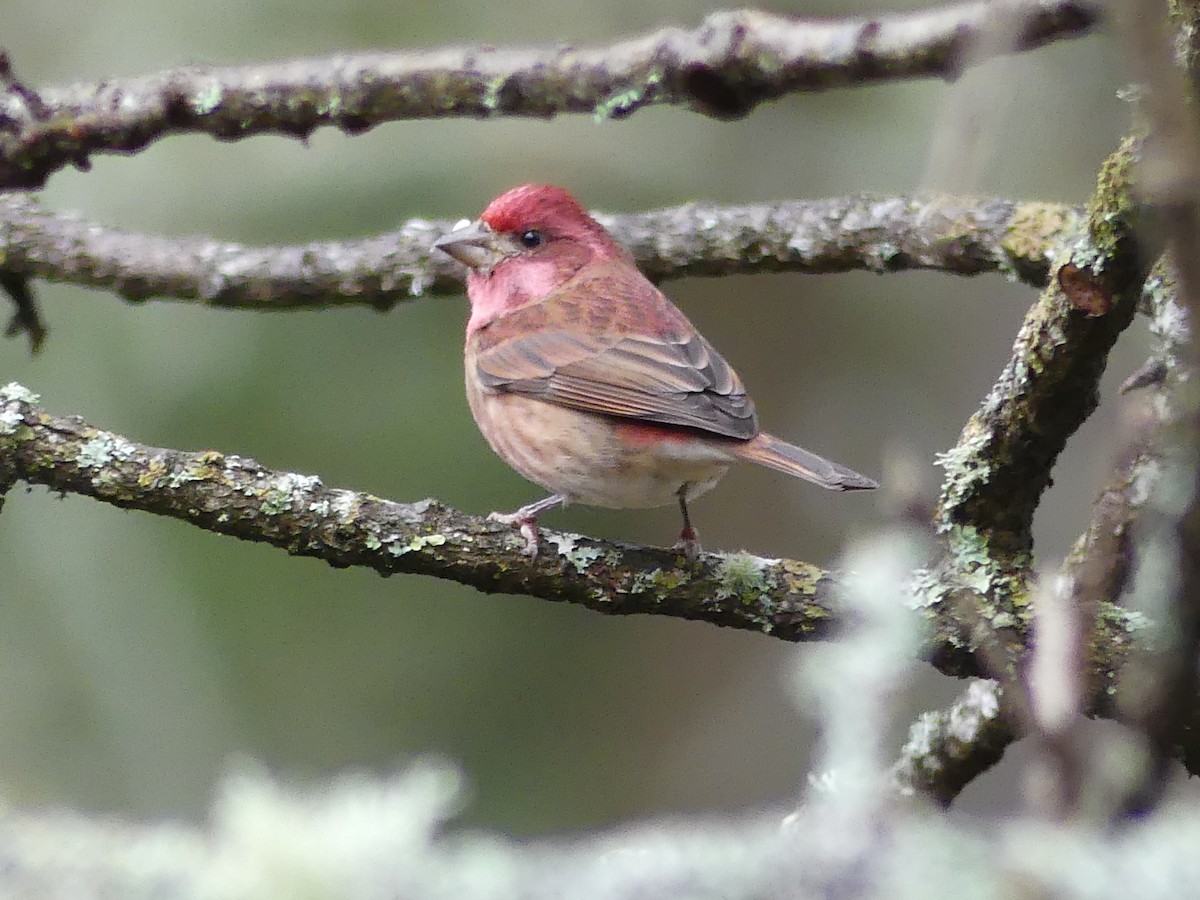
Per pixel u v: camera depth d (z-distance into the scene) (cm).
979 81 705
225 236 1211
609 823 1398
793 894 358
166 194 1202
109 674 1251
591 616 1459
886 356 1470
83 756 1227
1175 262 389
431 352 1262
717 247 1008
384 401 1254
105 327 1210
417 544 769
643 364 965
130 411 1210
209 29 1198
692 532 817
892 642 392
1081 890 332
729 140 1257
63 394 1201
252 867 335
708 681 1494
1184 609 562
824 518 1512
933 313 1451
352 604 1342
